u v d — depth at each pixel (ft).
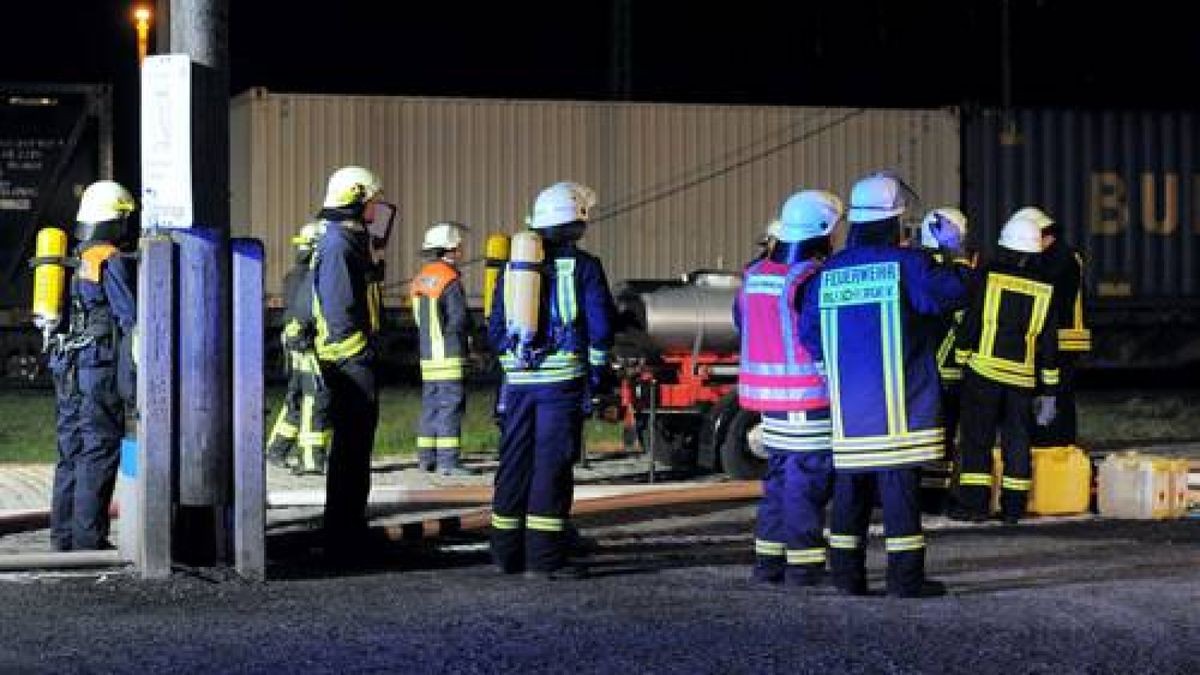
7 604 30.48
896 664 25.88
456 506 45.47
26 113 85.87
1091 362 90.53
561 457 33.27
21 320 86.22
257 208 83.15
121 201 35.37
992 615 29.35
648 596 31.22
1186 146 90.84
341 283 34.88
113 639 27.66
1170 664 25.99
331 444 35.45
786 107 88.07
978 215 89.04
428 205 84.84
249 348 32.81
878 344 30.32
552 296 33.17
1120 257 90.33
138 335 32.96
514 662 26.02
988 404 41.68
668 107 87.04
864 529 31.40
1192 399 79.77
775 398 31.94
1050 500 43.16
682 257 87.30
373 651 26.73
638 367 49.52
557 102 86.22
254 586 32.37
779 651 26.66
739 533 40.81
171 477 32.81
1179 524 41.88
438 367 51.08
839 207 32.35
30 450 57.77
